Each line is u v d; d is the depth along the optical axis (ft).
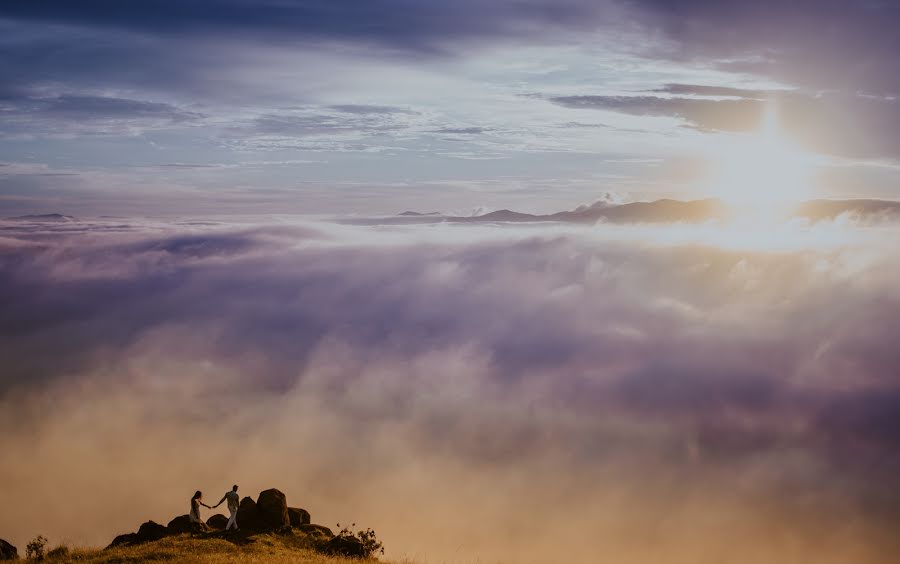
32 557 114.93
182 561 102.94
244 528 123.13
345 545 121.19
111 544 120.67
